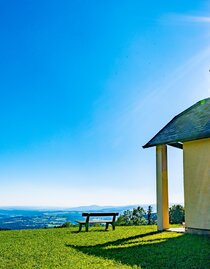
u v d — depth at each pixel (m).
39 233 13.72
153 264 7.27
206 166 11.95
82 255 8.48
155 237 11.55
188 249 8.87
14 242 11.00
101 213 14.95
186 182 12.64
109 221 15.26
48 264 7.55
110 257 8.13
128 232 13.56
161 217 13.46
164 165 13.80
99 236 12.34
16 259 8.16
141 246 9.64
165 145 14.00
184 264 7.16
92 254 8.59
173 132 13.54
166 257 7.95
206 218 11.68
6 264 7.63
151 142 13.95
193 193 12.30
